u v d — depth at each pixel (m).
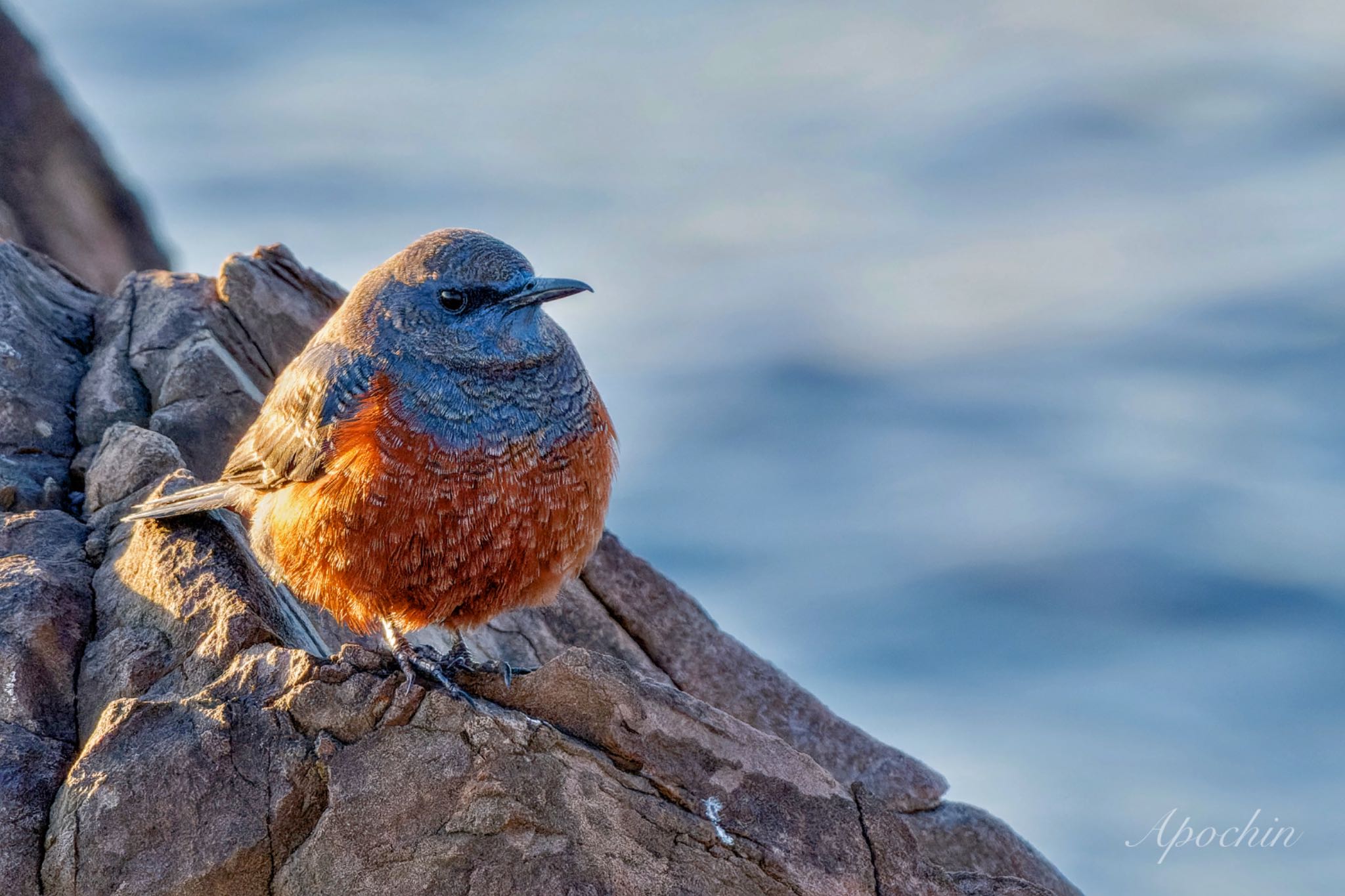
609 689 9.37
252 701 9.10
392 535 9.90
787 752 9.61
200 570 10.25
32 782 9.09
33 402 12.68
